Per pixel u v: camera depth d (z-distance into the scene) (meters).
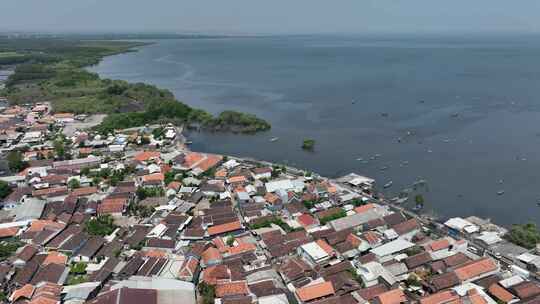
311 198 119.00
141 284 78.38
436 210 117.06
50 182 132.88
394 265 85.56
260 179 136.62
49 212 111.81
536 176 138.12
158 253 91.81
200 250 93.38
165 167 142.88
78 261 90.88
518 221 111.31
